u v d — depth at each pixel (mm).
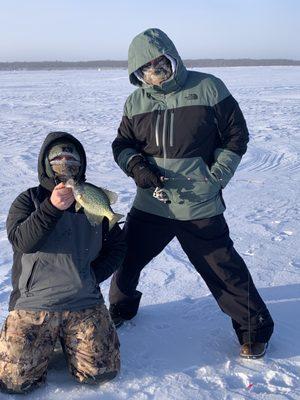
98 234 3115
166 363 3260
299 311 3939
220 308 3670
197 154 3287
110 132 14328
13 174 8969
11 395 2867
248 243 5438
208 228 3340
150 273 4676
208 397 2900
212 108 3248
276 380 3090
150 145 3342
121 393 2930
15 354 2844
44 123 16469
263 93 26875
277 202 7059
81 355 2977
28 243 2828
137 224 3537
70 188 2746
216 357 3342
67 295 3004
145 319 3852
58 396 2887
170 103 3271
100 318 3064
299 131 13711
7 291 4246
